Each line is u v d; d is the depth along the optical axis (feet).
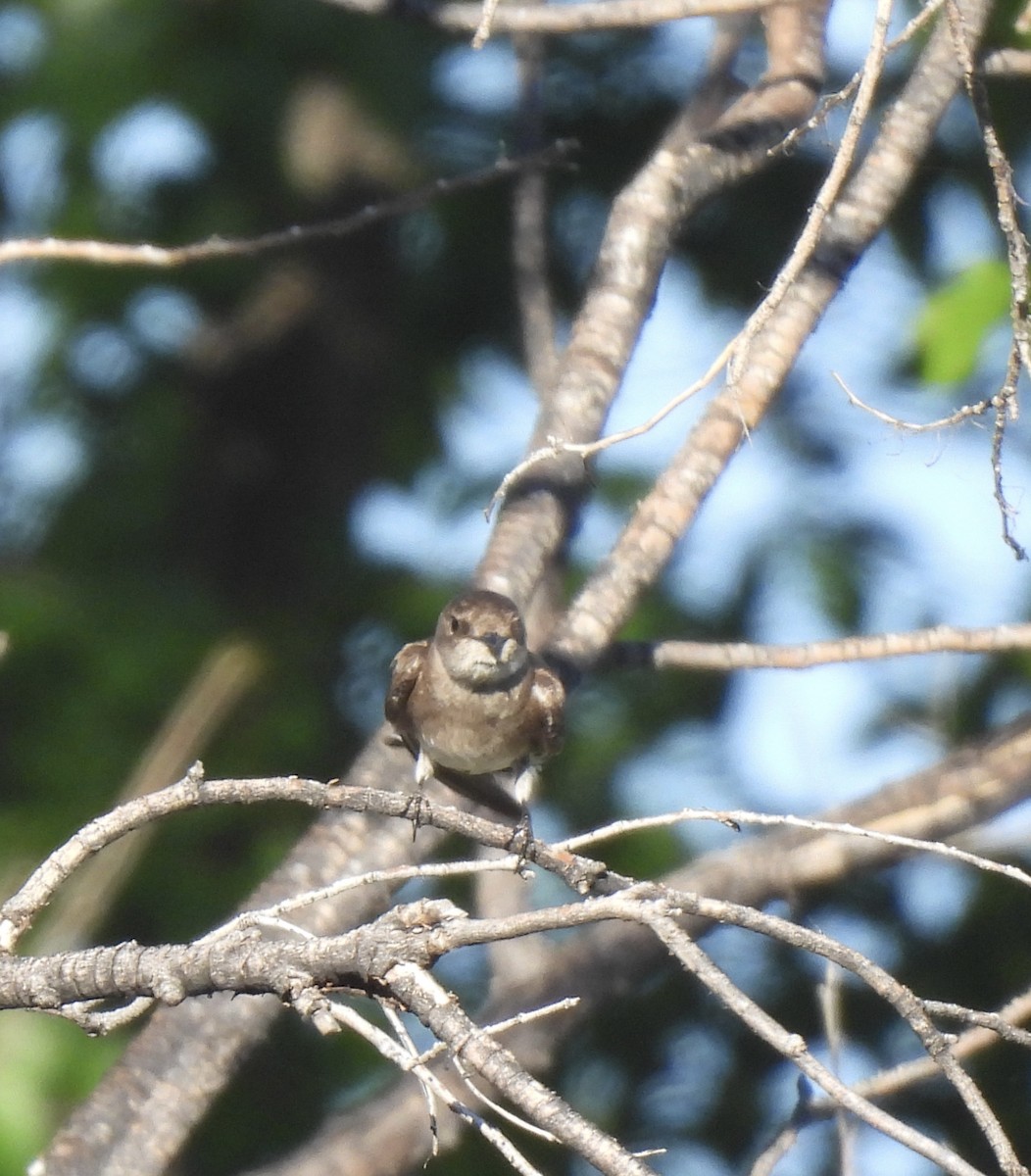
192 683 43.45
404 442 50.65
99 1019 18.58
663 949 26.16
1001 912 40.09
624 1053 40.93
